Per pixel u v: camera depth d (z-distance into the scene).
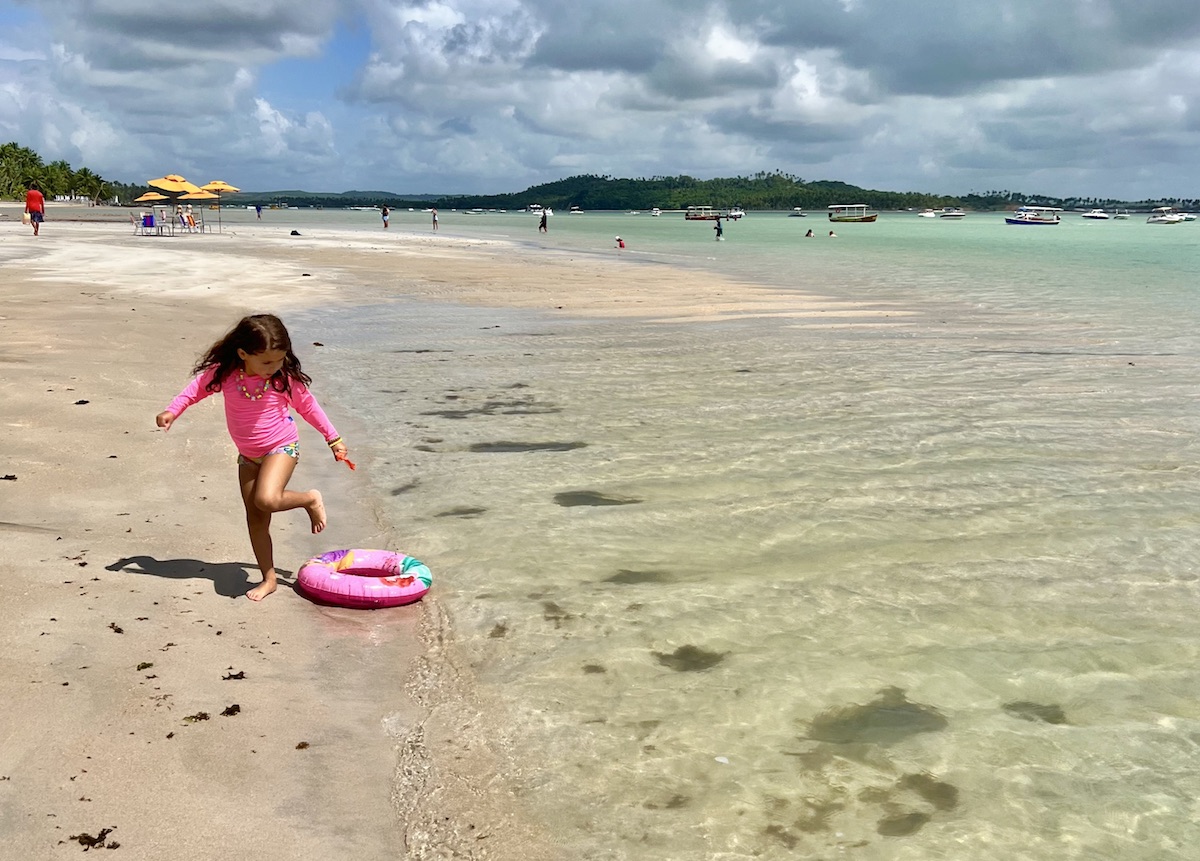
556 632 5.09
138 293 19.38
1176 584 5.77
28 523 6.17
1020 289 26.16
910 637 5.07
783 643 4.98
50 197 171.12
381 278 26.22
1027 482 7.79
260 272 26.00
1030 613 5.37
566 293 23.77
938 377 12.42
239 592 5.45
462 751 3.96
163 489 7.13
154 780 3.57
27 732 3.79
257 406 5.29
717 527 6.73
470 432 9.45
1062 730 4.19
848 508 7.13
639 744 4.03
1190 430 9.55
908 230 115.94
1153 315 19.67
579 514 7.01
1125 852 3.37
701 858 3.32
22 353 11.73
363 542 6.45
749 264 37.91
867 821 3.54
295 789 3.62
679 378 12.34
